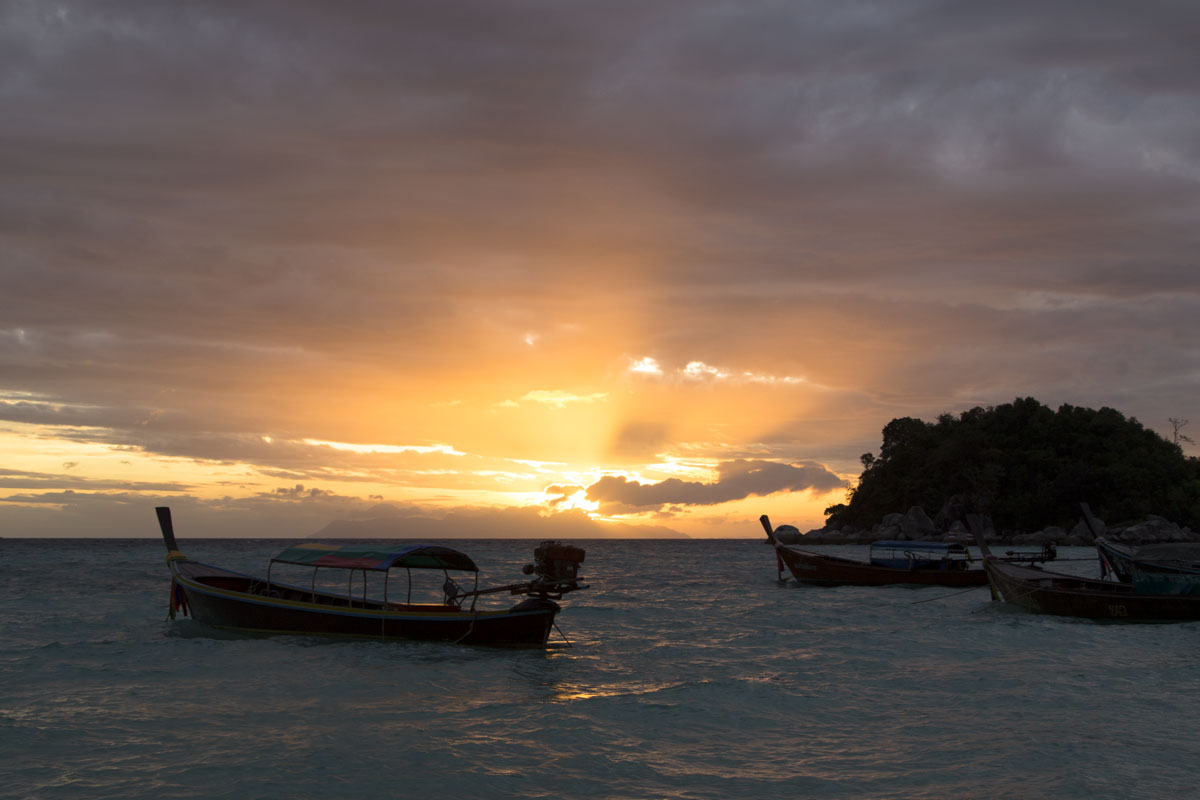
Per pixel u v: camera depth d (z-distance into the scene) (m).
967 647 23.19
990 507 132.38
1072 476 127.50
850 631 27.09
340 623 23.62
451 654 22.25
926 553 46.12
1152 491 124.19
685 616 32.34
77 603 36.00
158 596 39.34
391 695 17.27
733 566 84.75
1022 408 142.25
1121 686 17.61
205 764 12.33
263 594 27.22
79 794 11.07
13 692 17.34
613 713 15.62
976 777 11.75
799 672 19.64
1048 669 19.58
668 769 12.27
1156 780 11.49
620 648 23.88
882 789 11.38
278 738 13.78
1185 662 20.47
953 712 15.51
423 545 24.61
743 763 12.54
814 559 47.59
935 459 139.62
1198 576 27.77
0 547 143.75
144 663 20.67
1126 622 28.02
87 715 15.31
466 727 14.58
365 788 11.38
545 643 23.38
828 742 13.63
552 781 11.73
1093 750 12.84
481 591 24.62
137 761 12.48
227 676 19.14
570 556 23.48
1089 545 116.69
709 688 17.62
